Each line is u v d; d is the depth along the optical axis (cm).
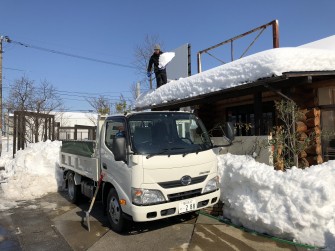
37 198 803
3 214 650
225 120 1069
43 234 523
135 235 496
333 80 681
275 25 785
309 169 485
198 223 539
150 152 462
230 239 462
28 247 468
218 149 677
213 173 512
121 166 480
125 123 490
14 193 805
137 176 445
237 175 521
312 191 428
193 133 536
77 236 507
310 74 582
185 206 466
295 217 426
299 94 706
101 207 696
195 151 494
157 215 446
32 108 2300
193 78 845
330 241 407
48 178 896
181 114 550
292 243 432
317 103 712
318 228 418
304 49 612
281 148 592
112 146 488
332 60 630
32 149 1010
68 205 719
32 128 1648
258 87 677
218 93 727
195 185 481
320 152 686
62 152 823
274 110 877
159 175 452
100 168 564
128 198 456
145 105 1043
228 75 696
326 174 459
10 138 3077
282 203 449
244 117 1002
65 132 2134
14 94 2425
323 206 418
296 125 679
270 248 425
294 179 454
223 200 554
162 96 958
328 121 715
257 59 625
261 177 483
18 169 943
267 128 838
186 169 474
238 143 653
